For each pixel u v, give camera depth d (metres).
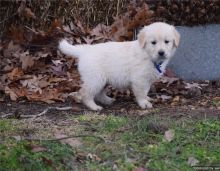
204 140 2.92
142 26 3.90
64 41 3.45
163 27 3.32
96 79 3.34
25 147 2.79
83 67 3.36
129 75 3.36
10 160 2.74
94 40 3.95
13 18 4.14
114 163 2.76
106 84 3.42
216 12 3.76
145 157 2.79
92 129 3.04
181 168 2.73
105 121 3.10
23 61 3.78
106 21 4.12
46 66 3.84
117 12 4.11
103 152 2.82
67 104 3.45
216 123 3.04
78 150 2.83
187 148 2.85
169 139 2.90
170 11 3.81
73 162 2.75
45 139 2.90
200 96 3.53
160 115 3.17
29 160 2.73
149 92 3.59
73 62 3.84
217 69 3.79
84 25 4.12
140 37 3.32
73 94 3.51
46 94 3.52
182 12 3.78
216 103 3.39
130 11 4.02
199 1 3.74
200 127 3.00
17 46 4.00
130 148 2.85
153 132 2.97
